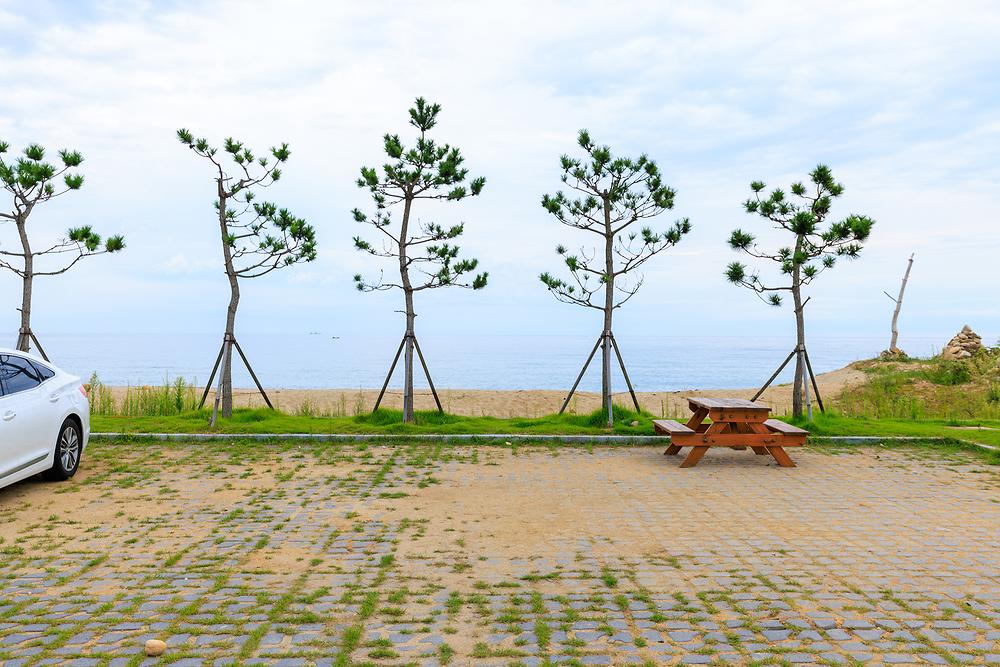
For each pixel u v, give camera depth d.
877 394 23.53
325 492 8.80
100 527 7.21
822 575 5.83
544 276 14.19
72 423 9.62
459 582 5.63
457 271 14.13
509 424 14.05
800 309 14.09
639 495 8.75
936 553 6.45
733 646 4.48
